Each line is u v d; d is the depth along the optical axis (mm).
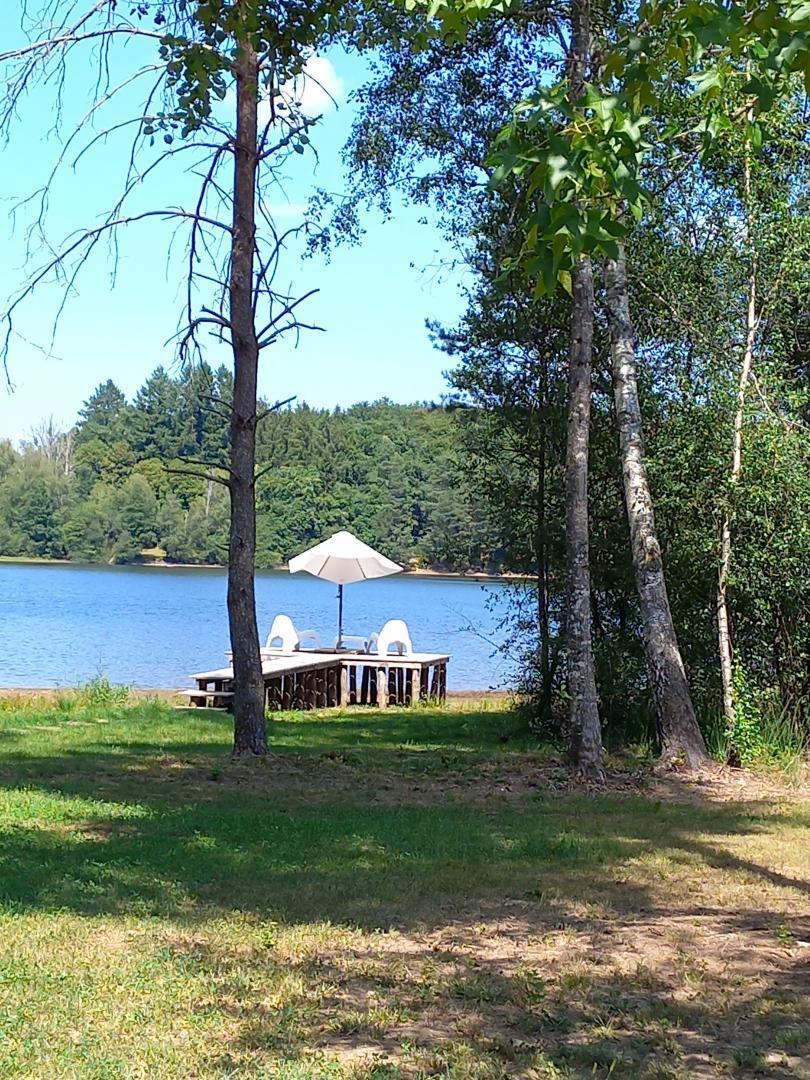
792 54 4309
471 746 15508
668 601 15156
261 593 77625
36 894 6832
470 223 15984
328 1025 4906
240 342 13008
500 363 16375
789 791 12148
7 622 45844
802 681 14852
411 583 96250
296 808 10172
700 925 6750
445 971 5691
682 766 13125
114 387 89875
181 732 16094
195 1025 4848
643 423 15250
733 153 13391
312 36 9086
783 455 13578
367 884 7395
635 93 4750
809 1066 4621
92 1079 4250
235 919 6504
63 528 87062
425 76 15555
